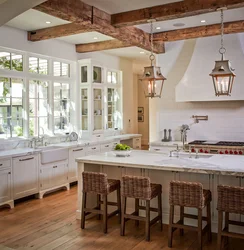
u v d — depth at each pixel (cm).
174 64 663
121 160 421
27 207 509
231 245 361
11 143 574
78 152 651
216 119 628
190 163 390
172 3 433
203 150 573
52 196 575
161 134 682
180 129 662
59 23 541
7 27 556
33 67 625
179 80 659
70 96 723
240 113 606
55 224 431
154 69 406
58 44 668
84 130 726
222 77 370
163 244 365
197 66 597
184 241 373
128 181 381
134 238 382
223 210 334
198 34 564
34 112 633
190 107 652
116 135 841
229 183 385
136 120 1259
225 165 373
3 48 559
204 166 369
